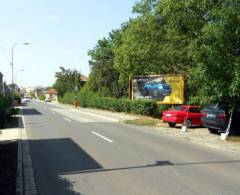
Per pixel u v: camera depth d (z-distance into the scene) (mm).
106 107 50812
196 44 17125
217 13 15758
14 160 12164
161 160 12188
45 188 8547
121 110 44062
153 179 9375
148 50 32656
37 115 39562
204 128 24953
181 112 24859
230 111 18188
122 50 40875
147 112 33875
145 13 32781
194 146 15977
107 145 15727
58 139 17891
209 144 16578
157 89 33094
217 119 19609
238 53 16750
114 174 9984
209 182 9086
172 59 33125
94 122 29562
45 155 13148
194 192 8117
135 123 28250
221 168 10953
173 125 25531
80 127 24703
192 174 10023
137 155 13148
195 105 26828
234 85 15992
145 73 37094
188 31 18297
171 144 16422
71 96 82125
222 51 16344
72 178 9539
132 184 8852
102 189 8398
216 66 16625
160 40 32938
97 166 11102
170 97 32062
